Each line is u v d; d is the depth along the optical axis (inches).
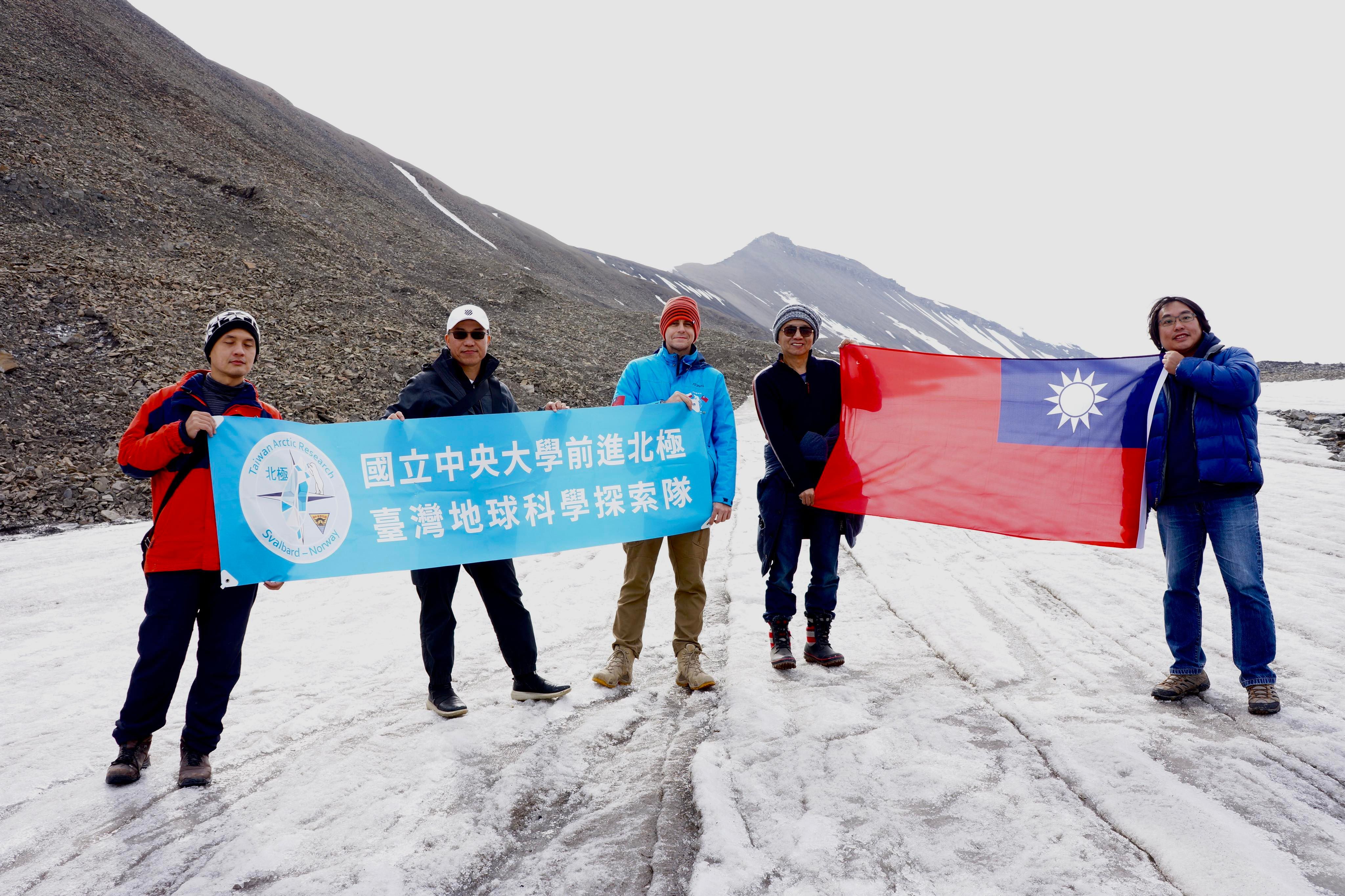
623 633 160.4
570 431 156.5
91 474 402.9
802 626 195.5
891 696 145.4
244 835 104.5
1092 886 86.0
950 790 108.7
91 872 97.6
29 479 389.1
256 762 128.6
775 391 165.3
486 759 127.6
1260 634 131.3
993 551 261.7
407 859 98.2
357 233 1427.2
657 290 3932.1
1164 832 95.2
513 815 110.0
